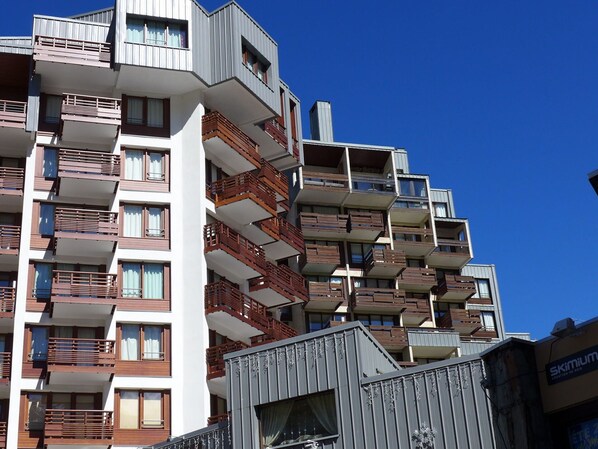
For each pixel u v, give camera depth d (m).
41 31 46.31
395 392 25.41
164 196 45.56
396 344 59.97
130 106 47.19
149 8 47.03
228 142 46.97
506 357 23.39
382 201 65.56
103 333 42.84
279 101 50.47
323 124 71.50
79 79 46.41
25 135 45.19
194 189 45.72
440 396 24.62
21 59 46.34
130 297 43.19
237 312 43.91
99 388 41.84
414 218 68.25
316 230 62.66
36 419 40.75
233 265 46.16
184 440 31.00
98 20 49.94
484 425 23.64
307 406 26.98
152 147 46.41
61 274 42.97
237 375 28.45
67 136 45.78
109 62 45.91
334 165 67.19
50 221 44.44
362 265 63.81
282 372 27.59
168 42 47.06
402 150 75.12
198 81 46.84
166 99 47.88
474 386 24.12
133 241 44.25
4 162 46.19
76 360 40.84
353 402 25.98
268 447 27.09
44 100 46.56
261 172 49.75
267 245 51.84
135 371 41.81
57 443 39.53
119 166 44.81
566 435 22.36
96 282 42.62
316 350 27.20
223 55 47.59
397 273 63.97
